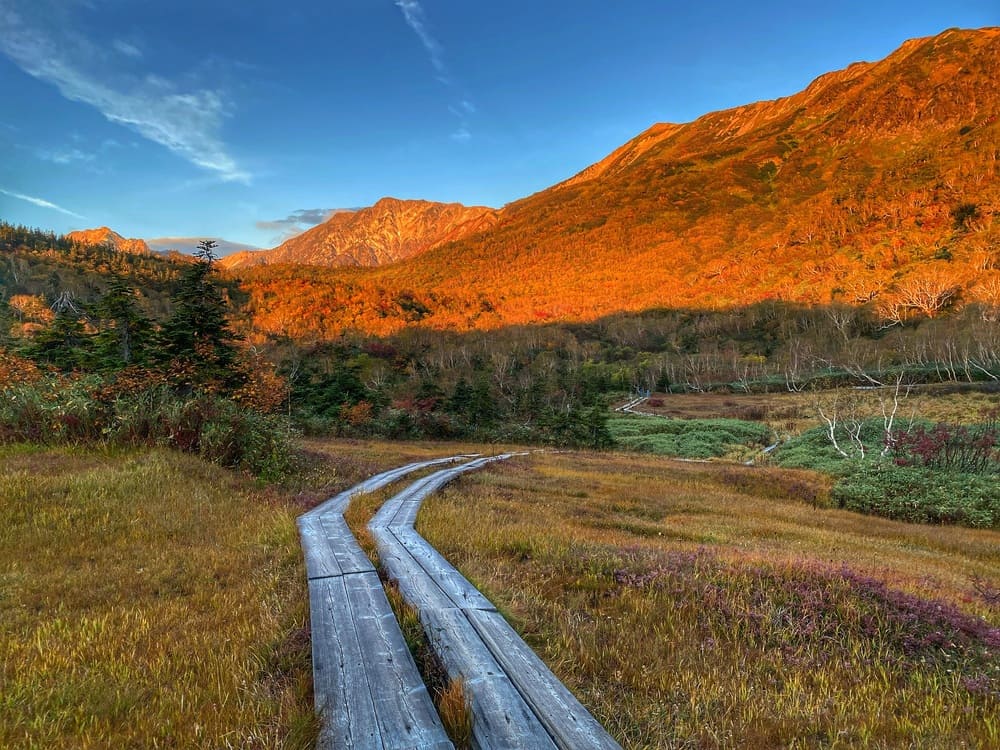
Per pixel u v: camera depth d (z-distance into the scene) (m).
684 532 12.79
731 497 21.27
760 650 5.39
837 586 6.86
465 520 10.95
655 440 48.25
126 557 7.46
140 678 4.03
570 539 9.67
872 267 165.12
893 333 103.06
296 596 5.79
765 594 6.64
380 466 21.55
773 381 92.31
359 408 44.12
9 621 5.17
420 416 47.56
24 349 33.41
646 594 6.73
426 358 122.19
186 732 3.28
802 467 32.25
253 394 24.22
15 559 7.09
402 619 4.88
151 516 9.24
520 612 5.63
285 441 16.08
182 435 14.13
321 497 12.63
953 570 10.95
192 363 21.66
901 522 18.56
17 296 137.62
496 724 3.09
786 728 3.87
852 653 5.37
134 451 13.18
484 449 38.50
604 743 2.91
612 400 88.94
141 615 5.33
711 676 4.63
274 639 4.65
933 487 20.53
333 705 3.29
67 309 38.62
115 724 3.43
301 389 46.88
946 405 50.53
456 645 4.27
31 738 3.13
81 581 6.44
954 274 130.75
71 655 4.35
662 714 3.94
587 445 46.88
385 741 2.89
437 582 6.01
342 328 162.62
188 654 4.48
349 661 3.90
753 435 49.19
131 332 27.19
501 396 73.75
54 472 10.88
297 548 7.68
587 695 4.03
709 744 3.61
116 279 26.30
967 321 92.94
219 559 7.40
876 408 51.00
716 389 98.12
